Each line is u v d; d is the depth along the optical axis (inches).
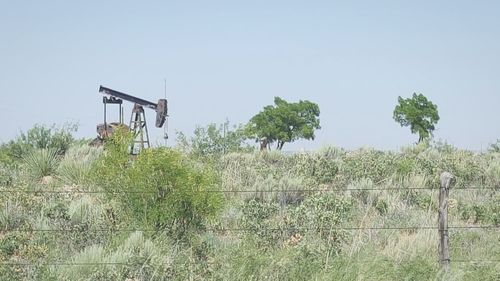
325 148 1546.5
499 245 861.2
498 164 1380.4
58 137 1568.7
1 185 1197.7
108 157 986.7
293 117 2485.2
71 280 722.2
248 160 1456.7
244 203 1008.2
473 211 1051.9
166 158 908.0
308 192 1143.6
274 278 737.6
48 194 1084.5
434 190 1178.0
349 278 735.1
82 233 865.5
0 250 816.3
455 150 1643.7
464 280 742.5
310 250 785.6
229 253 793.6
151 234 867.4
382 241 888.9
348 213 983.0
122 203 926.4
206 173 935.7
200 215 908.6
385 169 1349.7
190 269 743.1
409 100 2246.6
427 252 826.2
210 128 1584.6
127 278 736.3
